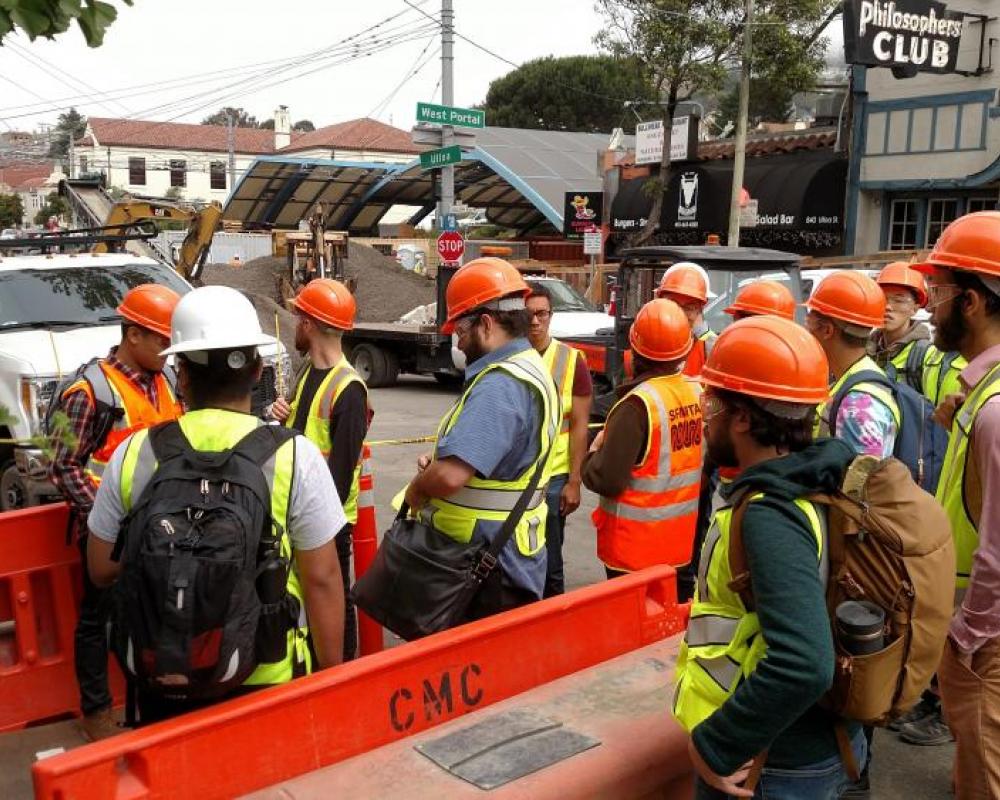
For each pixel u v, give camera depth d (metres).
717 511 2.10
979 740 2.85
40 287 8.30
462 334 3.22
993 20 16.23
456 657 2.88
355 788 2.44
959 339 2.99
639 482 4.04
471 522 3.15
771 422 2.03
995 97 16.28
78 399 3.72
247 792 2.43
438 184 21.16
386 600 3.20
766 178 20.22
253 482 2.33
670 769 2.66
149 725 2.37
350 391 4.17
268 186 45.06
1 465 7.57
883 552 1.91
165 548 2.18
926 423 3.77
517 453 3.13
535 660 3.09
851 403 3.48
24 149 69.25
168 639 2.16
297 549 2.52
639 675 3.12
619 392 4.38
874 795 3.85
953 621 2.89
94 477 3.81
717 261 9.73
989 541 2.73
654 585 3.52
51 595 4.18
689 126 22.47
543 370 3.21
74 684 4.25
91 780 2.20
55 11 2.35
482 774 2.50
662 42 19.75
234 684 2.30
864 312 3.52
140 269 8.98
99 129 76.56
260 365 2.58
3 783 3.68
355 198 46.66
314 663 3.03
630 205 24.73
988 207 16.75
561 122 60.22
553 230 42.44
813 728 2.04
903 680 1.95
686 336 4.13
